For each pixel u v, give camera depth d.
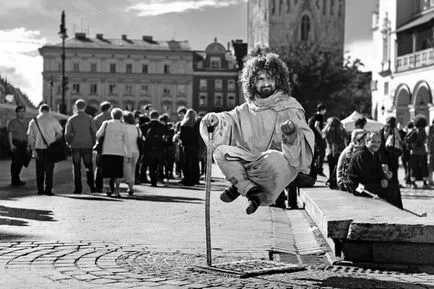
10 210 12.75
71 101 133.12
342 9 108.88
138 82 133.50
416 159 23.16
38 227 10.28
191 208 13.80
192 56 132.62
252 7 115.69
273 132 6.60
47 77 132.88
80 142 17.33
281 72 6.72
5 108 36.41
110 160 16.34
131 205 14.26
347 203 9.31
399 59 57.12
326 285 6.18
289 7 108.38
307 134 6.48
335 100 78.69
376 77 65.44
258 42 112.31
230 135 6.67
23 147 19.58
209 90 132.12
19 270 6.79
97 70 133.38
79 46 132.88
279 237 9.76
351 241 7.34
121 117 16.58
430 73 50.97
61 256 7.57
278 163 6.34
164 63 132.75
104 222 11.13
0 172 26.09
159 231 10.10
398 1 60.34
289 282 6.27
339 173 11.49
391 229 7.11
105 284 6.14
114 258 7.46
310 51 80.19
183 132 21.09
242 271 6.62
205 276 6.52
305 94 78.19
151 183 20.80
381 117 62.25
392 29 60.91
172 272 6.68
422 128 23.12
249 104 6.75
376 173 10.61
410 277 6.70
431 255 7.12
